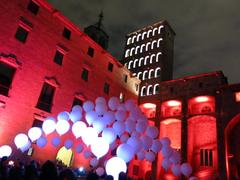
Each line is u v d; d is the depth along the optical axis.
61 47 28.56
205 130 36.19
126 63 51.12
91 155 19.44
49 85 26.72
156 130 18.34
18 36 24.28
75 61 30.38
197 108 37.81
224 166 30.08
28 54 24.81
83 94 30.42
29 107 23.98
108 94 34.97
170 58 50.38
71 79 29.28
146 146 17.11
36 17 26.34
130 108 18.73
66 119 18.94
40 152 23.73
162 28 50.75
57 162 24.83
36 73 25.30
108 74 35.81
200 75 38.28
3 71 22.53
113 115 18.00
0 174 10.40
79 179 20.41
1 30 22.69
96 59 34.00
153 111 42.19
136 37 53.78
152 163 35.75
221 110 33.78
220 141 31.80
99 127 17.67
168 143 19.25
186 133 35.12
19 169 10.14
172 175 34.72
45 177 7.59
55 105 26.70
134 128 17.38
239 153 32.28
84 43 32.38
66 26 30.05
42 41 26.56
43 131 20.28
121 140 17.89
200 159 34.59
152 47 49.50
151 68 46.47
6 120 21.78
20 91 23.47
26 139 18.08
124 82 39.66
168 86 40.81
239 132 33.41
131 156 14.84
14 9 24.20
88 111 19.12
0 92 21.94
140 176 37.44
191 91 37.81
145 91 44.09
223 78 38.44
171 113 39.84
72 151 27.00
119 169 13.16
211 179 32.06
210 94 35.69
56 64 27.81
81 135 18.02
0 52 22.30
